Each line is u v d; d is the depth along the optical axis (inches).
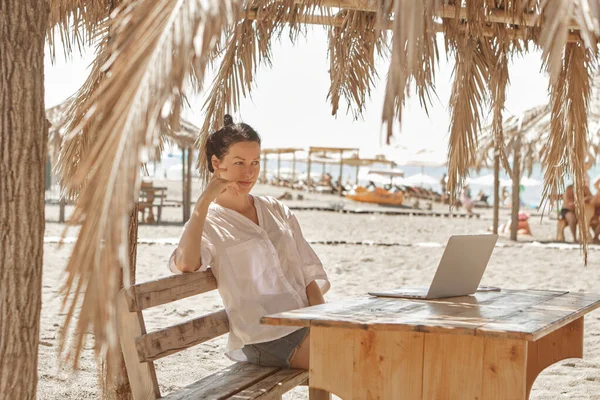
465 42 144.9
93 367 182.9
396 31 56.8
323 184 1811.0
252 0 127.4
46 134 83.6
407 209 1273.4
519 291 136.2
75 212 64.2
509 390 91.4
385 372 98.3
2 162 80.3
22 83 80.7
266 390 108.8
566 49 155.3
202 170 161.3
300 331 121.3
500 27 148.7
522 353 90.4
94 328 64.0
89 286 63.4
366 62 159.5
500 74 153.6
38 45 82.4
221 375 118.5
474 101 153.6
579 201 159.9
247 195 130.7
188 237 116.9
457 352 94.4
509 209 1433.3
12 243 80.8
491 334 87.7
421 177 1892.2
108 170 63.3
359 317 98.2
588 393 172.9
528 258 482.0
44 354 194.4
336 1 139.6
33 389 83.5
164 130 66.2
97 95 65.3
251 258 124.1
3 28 80.0
